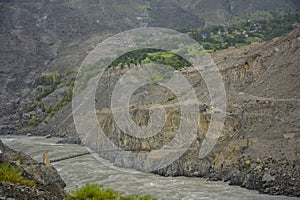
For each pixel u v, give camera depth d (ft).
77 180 194.29
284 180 162.30
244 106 233.35
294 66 258.98
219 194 159.43
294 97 226.79
